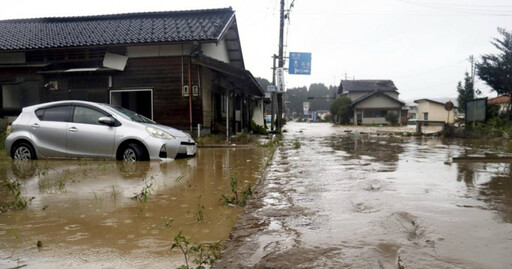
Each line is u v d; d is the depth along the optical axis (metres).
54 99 12.36
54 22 14.40
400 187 4.00
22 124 7.11
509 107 18.95
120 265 2.08
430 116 45.28
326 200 3.46
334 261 1.99
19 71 12.43
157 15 13.82
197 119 11.91
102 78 12.20
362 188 4.00
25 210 3.31
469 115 15.83
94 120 6.84
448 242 2.22
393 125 42.59
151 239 2.51
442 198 3.44
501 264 1.90
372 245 2.21
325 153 8.20
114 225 2.83
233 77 13.70
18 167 6.04
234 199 3.59
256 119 26.28
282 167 5.84
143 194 3.77
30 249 2.34
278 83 19.34
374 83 53.53
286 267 1.94
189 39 11.12
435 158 6.97
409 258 1.98
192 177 5.01
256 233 2.55
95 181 4.67
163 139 6.61
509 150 8.68
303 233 2.50
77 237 2.56
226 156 7.77
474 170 5.29
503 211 2.95
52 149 6.86
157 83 12.02
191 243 2.42
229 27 13.21
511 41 18.80
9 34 13.36
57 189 4.19
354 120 46.34
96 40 11.81
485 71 19.20
